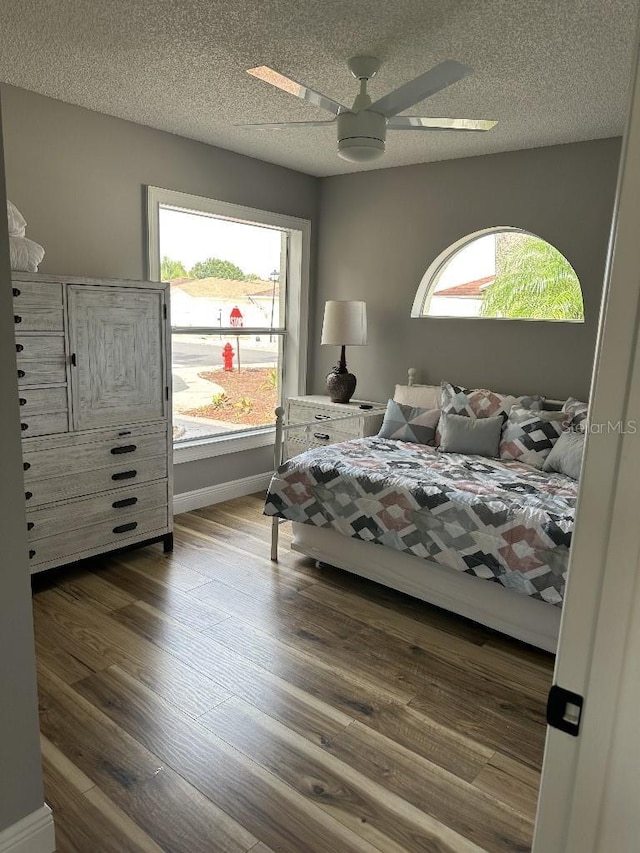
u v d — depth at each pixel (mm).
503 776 1895
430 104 2975
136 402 3225
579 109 3010
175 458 4055
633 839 701
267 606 2926
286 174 4477
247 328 4582
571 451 3119
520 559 2477
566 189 3623
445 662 2510
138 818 1692
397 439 3898
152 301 3234
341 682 2350
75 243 3320
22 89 2982
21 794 1533
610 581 667
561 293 3900
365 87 2553
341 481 3059
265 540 3756
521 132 3395
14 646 1485
